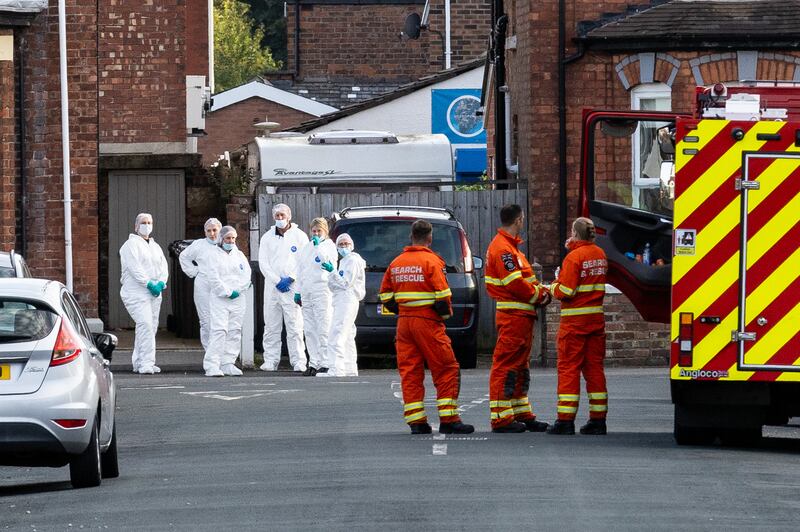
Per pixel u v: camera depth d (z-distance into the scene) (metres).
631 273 38.47
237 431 39.50
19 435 29.73
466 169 97.56
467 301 58.50
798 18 66.75
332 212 68.69
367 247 59.12
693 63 66.69
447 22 105.19
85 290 65.81
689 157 32.94
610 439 36.62
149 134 79.31
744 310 32.91
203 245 58.56
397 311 38.19
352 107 98.00
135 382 54.22
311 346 59.31
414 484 29.08
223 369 58.62
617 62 67.19
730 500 27.16
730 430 34.62
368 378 54.72
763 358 32.91
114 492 29.86
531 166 67.75
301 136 75.69
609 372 56.72
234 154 86.25
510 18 76.00
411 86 97.88
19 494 30.64
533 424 38.91
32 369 30.11
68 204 65.25
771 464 31.89
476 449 34.34
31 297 30.97
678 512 25.94
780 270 32.88
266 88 117.50
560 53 67.44
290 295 59.88
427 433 37.94
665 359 60.97
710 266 32.97
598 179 64.12
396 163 72.31
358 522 25.20
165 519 26.16
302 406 44.59
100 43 78.88
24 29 65.00
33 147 65.31
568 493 27.91
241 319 58.78
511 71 75.62
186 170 78.75
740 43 66.31
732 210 32.91
